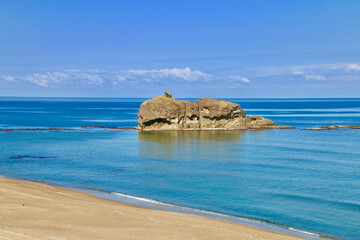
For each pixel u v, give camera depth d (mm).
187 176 45500
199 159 58062
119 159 57594
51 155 61000
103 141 80750
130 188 39156
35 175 44750
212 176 45656
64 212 24812
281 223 28797
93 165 52375
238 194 37219
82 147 71188
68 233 20422
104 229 21812
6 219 21969
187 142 79062
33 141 80250
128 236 20891
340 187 40469
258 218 29859
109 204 29750
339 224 28766
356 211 32031
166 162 55344
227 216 30109
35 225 21359
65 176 44594
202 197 35969
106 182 41750
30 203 26453
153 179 43656
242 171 48938
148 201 34031
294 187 40312
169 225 23734
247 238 22281
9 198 27422
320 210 32156
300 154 63656
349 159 58625
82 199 31281
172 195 36500
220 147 71625
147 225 23328
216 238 21750
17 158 57531
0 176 43375
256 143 77875
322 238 25906
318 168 51156
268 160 57438
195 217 27000
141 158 58719
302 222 29094
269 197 36219
